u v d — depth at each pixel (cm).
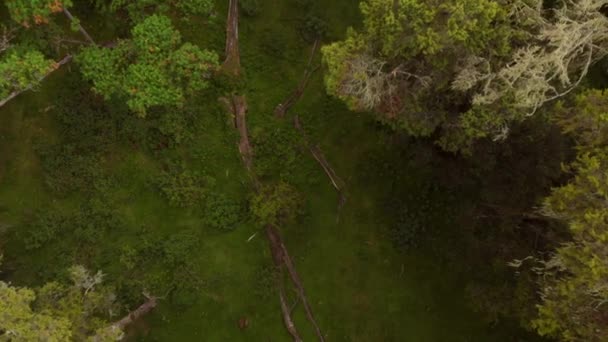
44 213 1811
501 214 1616
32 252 1795
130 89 1559
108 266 1798
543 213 1327
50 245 1805
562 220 1269
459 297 1852
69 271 1571
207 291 1822
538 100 1280
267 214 1761
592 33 1266
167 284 1806
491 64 1336
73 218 1812
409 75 1392
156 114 1864
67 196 1831
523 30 1313
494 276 1666
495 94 1291
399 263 1877
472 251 1742
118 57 1590
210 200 1859
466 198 1823
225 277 1836
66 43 1869
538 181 1470
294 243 1873
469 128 1365
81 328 1448
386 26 1334
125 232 1830
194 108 1878
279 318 1833
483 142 1506
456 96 1426
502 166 1550
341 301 1853
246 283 1842
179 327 1802
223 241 1858
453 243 1848
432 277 1869
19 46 1609
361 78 1354
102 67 1575
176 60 1568
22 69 1471
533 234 1568
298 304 1842
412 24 1280
